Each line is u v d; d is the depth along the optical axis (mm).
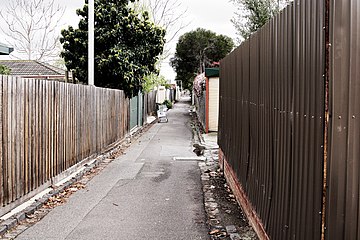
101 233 5680
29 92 6902
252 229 5629
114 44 18234
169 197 7770
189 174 10133
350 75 2502
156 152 14133
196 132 21562
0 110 5805
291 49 3535
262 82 5008
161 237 5547
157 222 6211
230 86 8445
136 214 6621
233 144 7816
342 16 2488
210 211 6797
